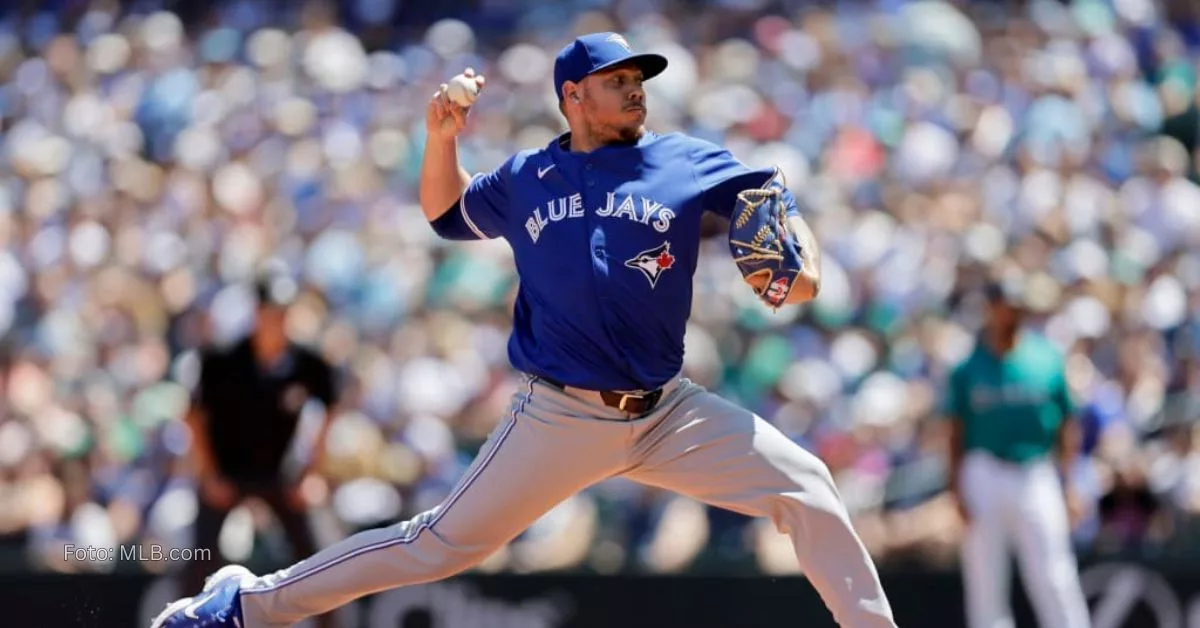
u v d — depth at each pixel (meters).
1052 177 50.56
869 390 41.69
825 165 53.28
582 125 17.34
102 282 49.53
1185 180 52.09
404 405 41.22
